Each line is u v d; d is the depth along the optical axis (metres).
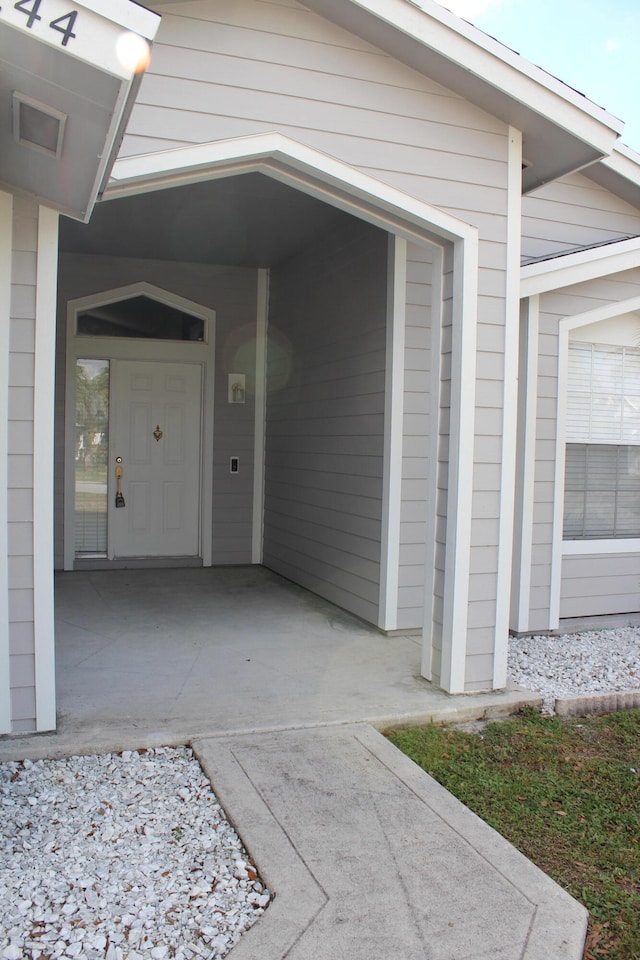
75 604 6.04
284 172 3.67
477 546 4.05
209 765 3.15
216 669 4.41
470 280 3.92
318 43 3.51
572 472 5.86
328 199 3.85
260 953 2.06
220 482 7.82
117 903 2.27
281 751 3.31
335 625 5.54
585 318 5.62
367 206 3.89
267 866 2.45
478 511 4.04
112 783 3.02
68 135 2.42
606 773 3.30
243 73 3.38
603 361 5.91
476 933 2.17
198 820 2.77
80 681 4.12
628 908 2.36
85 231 6.32
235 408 7.84
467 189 3.87
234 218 5.88
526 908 2.29
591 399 5.89
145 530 7.67
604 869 2.57
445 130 3.80
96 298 7.33
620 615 6.03
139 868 2.45
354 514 5.79
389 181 3.70
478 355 3.98
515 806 2.97
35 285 3.20
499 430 4.06
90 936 2.11
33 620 3.31
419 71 3.71
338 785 3.02
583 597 5.89
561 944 2.14
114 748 3.28
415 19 3.44
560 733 3.75
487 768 3.31
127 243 6.75
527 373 5.44
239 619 5.68
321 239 6.47
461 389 3.94
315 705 3.83
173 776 3.10
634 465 6.09
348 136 3.59
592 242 6.11
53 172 2.78
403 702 3.91
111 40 2.04
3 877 2.37
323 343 6.40
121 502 7.55
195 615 5.77
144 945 2.08
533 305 5.41
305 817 2.77
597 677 4.65
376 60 3.63
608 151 3.94
